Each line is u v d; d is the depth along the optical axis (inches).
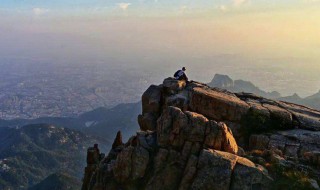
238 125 1150.3
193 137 898.1
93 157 1200.8
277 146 1046.4
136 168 904.9
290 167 853.2
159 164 890.7
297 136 1076.5
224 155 847.1
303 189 791.1
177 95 1291.8
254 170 813.2
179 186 845.8
